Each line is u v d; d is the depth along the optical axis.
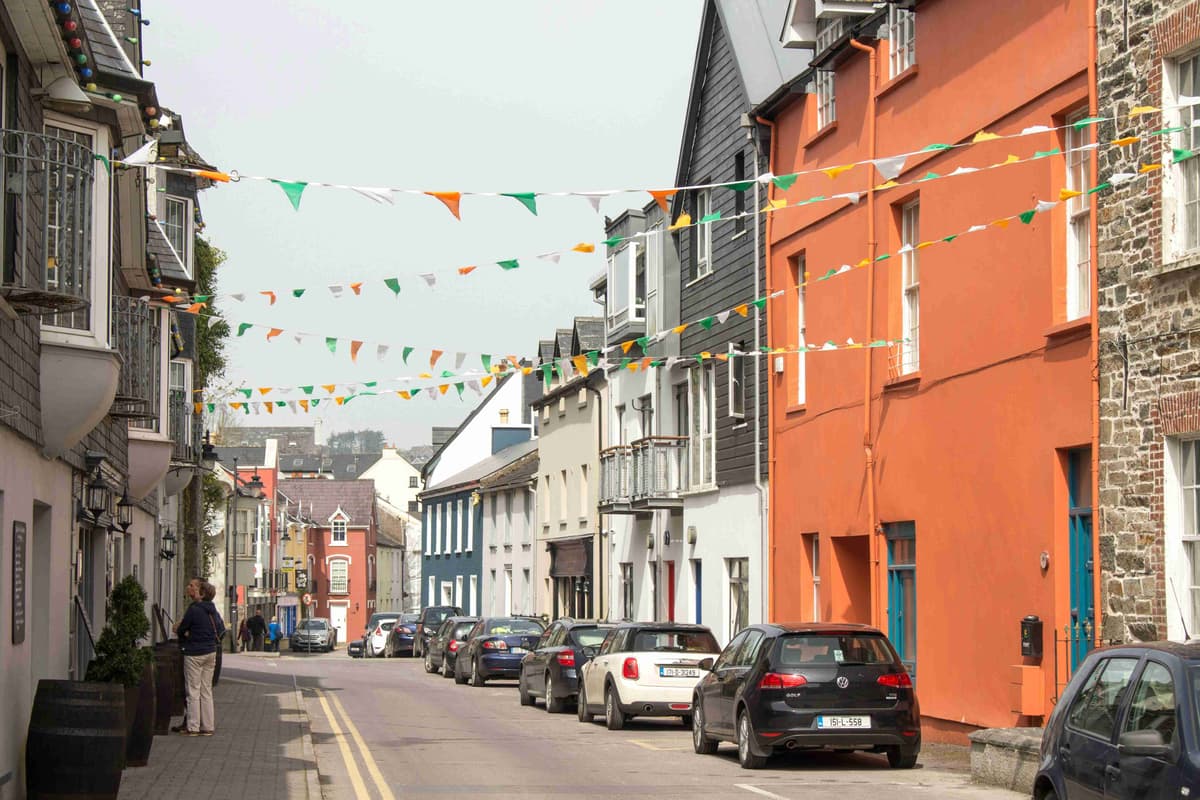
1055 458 16.03
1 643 11.59
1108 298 14.81
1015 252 16.98
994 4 17.59
